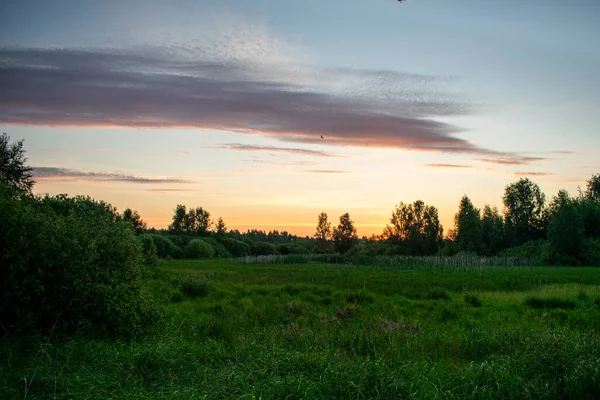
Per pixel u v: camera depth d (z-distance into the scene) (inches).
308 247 4505.4
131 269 397.1
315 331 416.2
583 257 2209.6
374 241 3750.0
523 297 736.3
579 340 332.5
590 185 3769.7
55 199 570.6
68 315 336.8
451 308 623.5
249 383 258.4
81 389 239.0
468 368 290.2
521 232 3253.0
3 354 283.1
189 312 552.1
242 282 1080.8
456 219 3176.7
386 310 596.7
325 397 244.2
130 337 350.6
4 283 317.7
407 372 278.1
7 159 965.8
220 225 4709.6
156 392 244.8
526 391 252.2
